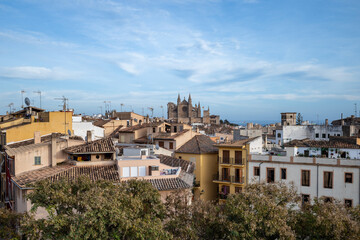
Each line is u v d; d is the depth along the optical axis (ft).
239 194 85.61
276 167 163.73
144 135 243.19
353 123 311.47
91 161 126.21
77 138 170.19
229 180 179.32
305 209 90.63
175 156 205.05
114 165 126.72
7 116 214.28
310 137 279.08
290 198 91.56
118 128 272.31
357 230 74.79
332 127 275.18
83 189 84.79
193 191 191.83
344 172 147.54
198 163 195.21
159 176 122.52
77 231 63.41
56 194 75.15
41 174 115.75
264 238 76.13
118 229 65.92
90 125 225.15
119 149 166.20
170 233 77.77
